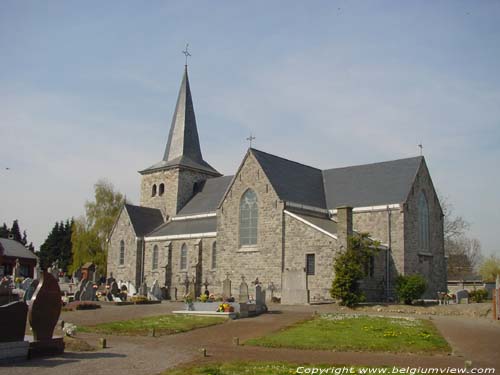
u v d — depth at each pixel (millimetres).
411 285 43656
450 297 48094
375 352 21250
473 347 22391
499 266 103688
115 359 18891
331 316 32625
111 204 92062
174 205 70312
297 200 52438
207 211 65438
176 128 75062
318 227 46812
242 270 52062
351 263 41344
